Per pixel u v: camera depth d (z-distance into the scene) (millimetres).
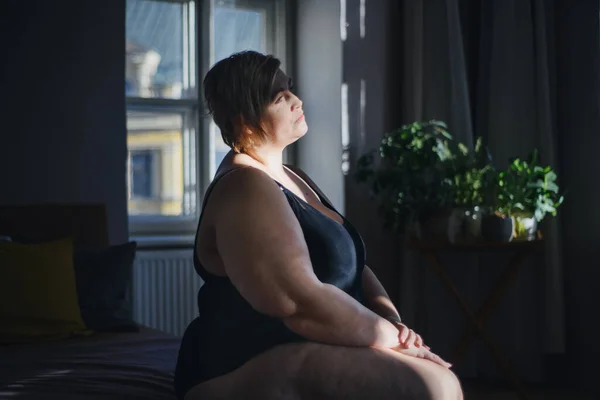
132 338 2736
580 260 3961
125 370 2145
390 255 4293
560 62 4059
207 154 4430
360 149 4242
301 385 1462
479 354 4184
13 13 3451
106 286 2980
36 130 3494
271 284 1471
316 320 1513
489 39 4180
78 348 2504
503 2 4059
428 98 4188
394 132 3977
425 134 3959
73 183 3559
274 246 1472
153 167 4363
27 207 3307
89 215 3393
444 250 3621
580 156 3947
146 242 4273
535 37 4031
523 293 4062
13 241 3123
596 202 3850
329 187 4305
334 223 1659
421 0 4152
